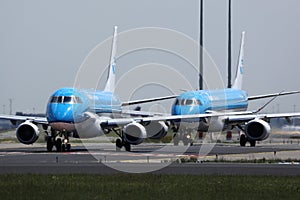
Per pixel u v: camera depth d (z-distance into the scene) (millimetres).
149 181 114500
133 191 102125
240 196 98438
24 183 109688
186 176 122438
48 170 134625
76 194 98500
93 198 94875
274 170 137625
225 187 107500
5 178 115875
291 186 109062
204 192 102000
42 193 99188
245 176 122812
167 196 97688
